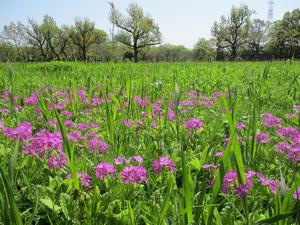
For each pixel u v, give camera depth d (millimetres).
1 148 2688
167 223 1809
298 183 1563
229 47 102312
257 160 2656
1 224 1608
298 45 100312
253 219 1873
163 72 11570
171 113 3877
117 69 12023
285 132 2758
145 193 2314
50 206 1917
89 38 88375
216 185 1604
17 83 6855
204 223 1713
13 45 80188
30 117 4020
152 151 3068
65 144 1917
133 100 4234
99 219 1888
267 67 5066
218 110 4457
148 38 84688
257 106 4273
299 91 6047
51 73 10484
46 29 85125
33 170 2436
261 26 100812
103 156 2562
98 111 4641
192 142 3311
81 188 2070
